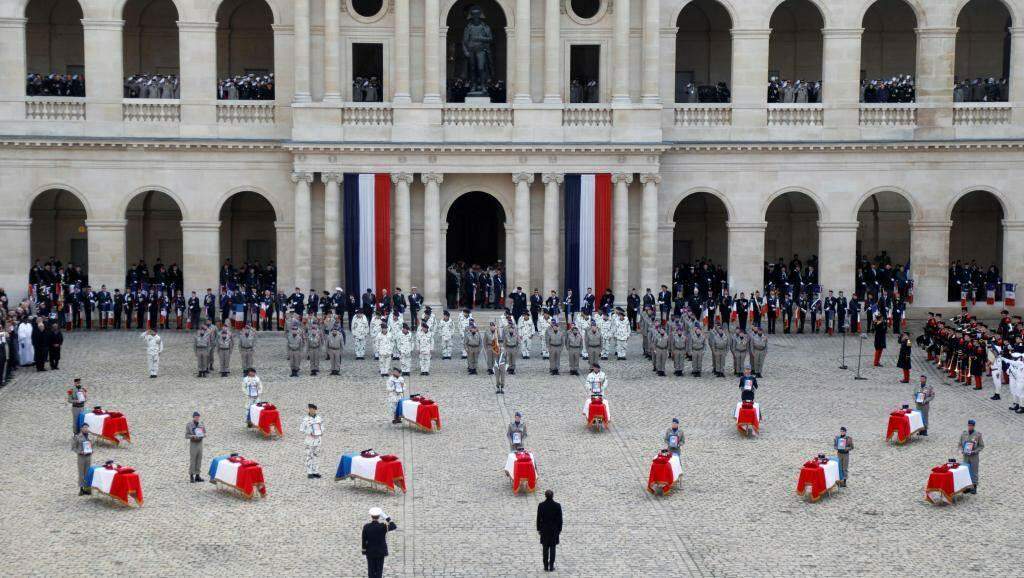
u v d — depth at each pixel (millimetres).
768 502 38938
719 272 75938
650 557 34406
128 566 33281
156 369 55906
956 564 33844
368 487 40156
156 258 79250
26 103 69875
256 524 36656
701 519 37375
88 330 68750
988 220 80438
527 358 62125
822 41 76750
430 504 38625
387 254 70000
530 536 35969
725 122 72375
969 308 73625
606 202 70500
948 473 38469
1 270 70188
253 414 45500
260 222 79625
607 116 70438
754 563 33969
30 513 37312
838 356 62875
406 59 69625
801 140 71938
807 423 48500
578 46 74375
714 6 78188
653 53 70125
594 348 58562
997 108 72312
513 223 71375
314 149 69188
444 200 70938
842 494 39812
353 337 66062
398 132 69750
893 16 79250
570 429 47125
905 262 80625
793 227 81375
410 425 47500
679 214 81312
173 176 70938
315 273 71500
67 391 50031
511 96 70812
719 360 57438
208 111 70875
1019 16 71625
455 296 74188
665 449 44031
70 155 70125
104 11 70000
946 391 54719
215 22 70562
